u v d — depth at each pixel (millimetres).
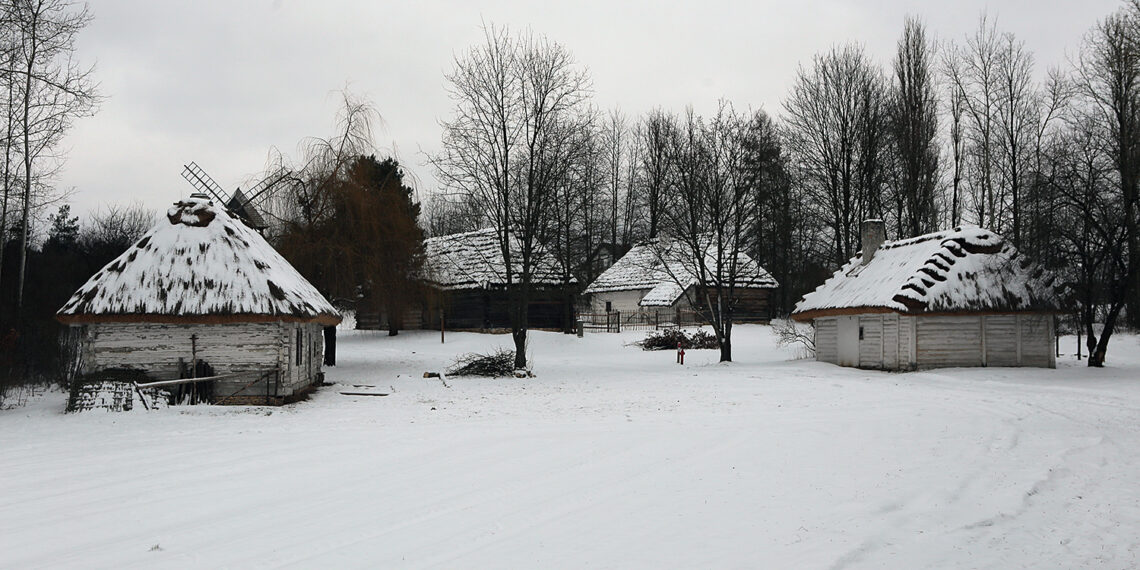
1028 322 29891
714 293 55219
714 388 25047
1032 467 12844
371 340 45375
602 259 80812
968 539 9055
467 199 34156
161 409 20297
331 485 11562
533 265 37656
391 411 20531
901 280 29656
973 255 29969
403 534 9102
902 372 29219
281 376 22109
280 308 21734
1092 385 24297
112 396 20109
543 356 39562
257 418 18953
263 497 10820
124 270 22234
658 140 59969
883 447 14648
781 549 8602
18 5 27969
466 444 15070
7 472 12406
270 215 32875
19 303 29812
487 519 9750
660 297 55938
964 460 13422
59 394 24984
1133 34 28359
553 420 18609
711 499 10789
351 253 32125
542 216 35188
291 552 8406
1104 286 32875
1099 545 8883
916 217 41500
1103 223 31938
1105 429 16453
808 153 47000
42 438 15836
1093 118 31797
